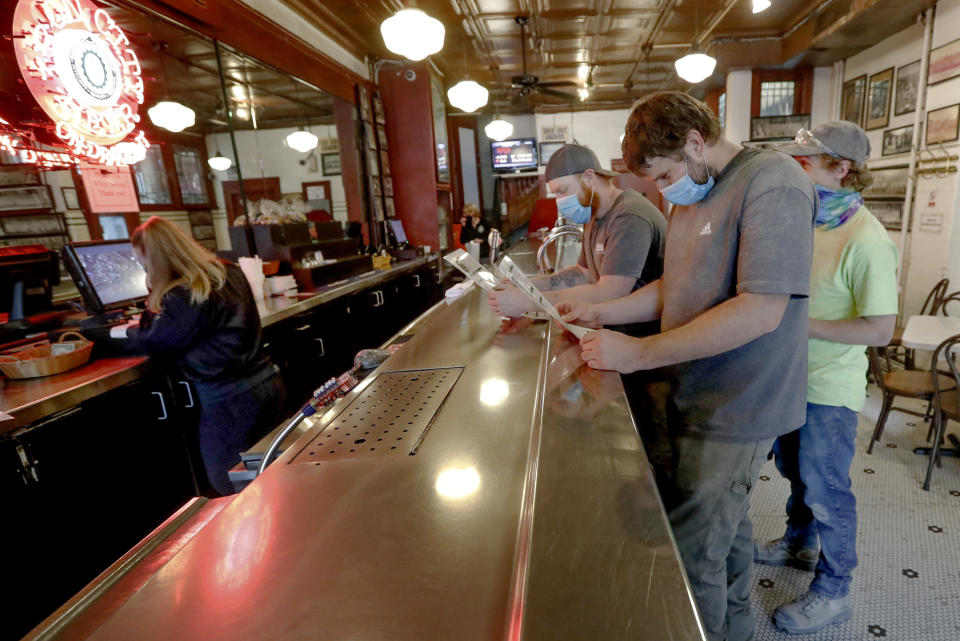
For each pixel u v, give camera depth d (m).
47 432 1.68
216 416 2.07
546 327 1.53
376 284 4.66
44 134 2.80
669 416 1.25
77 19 2.44
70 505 1.75
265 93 5.29
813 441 1.55
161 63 4.01
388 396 1.07
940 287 4.09
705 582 1.17
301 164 6.46
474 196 10.62
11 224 3.04
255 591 0.52
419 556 0.55
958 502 2.27
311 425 1.04
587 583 0.47
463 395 1.04
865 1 4.48
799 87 6.64
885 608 1.72
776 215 0.94
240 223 3.93
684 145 1.02
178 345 1.96
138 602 0.51
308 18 4.66
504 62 7.21
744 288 0.97
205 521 0.80
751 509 2.32
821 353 1.52
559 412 0.88
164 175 4.64
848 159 1.46
